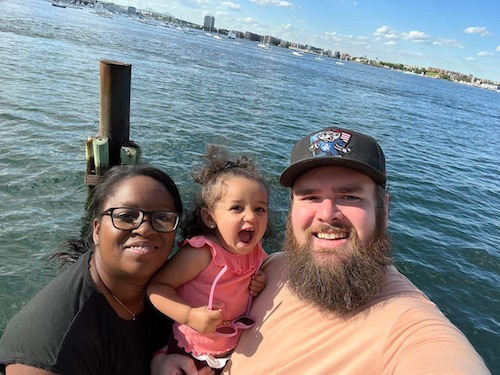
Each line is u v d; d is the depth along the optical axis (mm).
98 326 656
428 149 6844
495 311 2229
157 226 672
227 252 813
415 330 616
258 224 804
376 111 10578
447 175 5148
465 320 2119
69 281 667
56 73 6859
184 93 7535
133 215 660
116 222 658
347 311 701
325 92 12875
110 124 2885
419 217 3379
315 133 811
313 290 730
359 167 752
